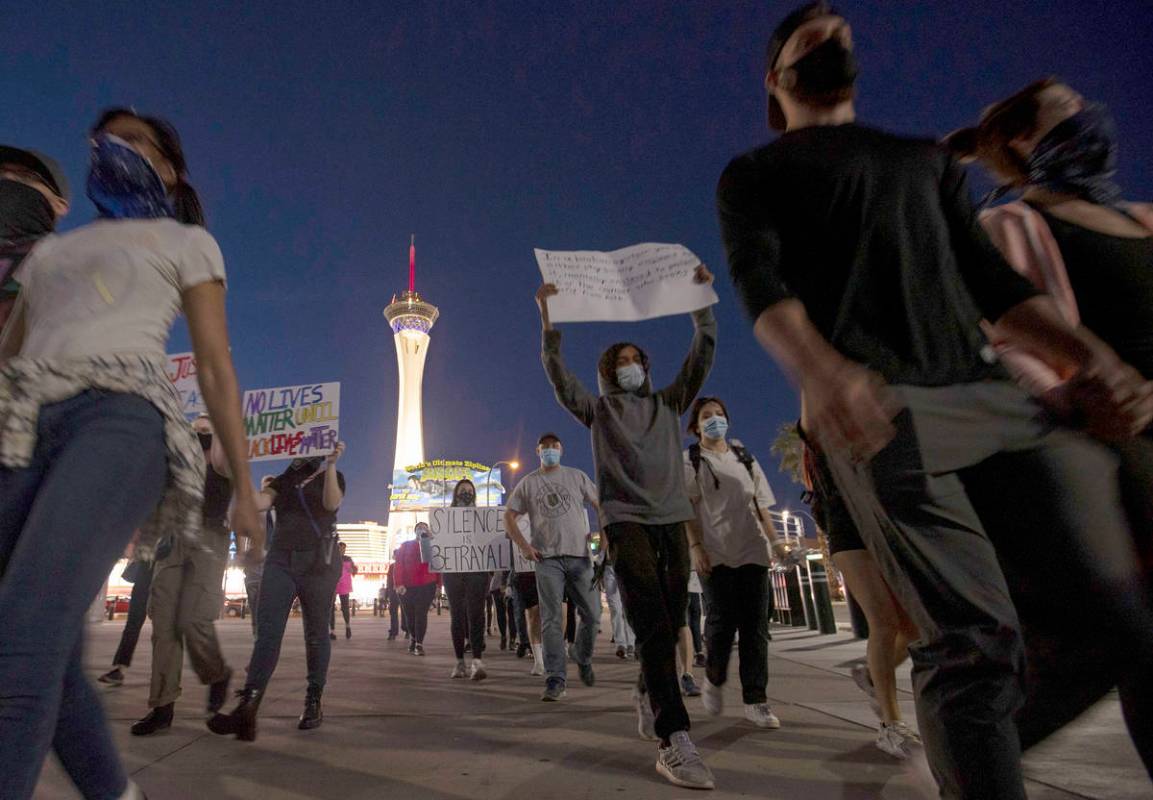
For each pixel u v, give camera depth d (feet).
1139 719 5.26
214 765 11.25
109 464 5.54
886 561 5.09
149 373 6.05
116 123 7.72
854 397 4.34
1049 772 9.39
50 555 5.11
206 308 6.66
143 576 19.88
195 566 13.99
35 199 8.64
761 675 14.12
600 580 16.39
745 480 14.87
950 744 4.58
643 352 13.89
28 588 5.01
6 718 4.75
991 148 8.01
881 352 5.07
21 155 8.98
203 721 14.87
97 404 5.81
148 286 6.40
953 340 5.19
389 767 11.10
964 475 5.34
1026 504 5.15
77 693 5.76
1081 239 7.02
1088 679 5.38
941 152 5.75
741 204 5.54
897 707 11.59
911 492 4.79
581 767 11.03
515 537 19.15
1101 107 7.52
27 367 5.72
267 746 12.60
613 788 9.90
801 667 23.36
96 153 7.05
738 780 10.21
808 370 4.56
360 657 30.91
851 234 5.30
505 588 36.40
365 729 14.08
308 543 14.62
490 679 22.70
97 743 5.87
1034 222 7.18
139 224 6.78
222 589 14.43
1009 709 4.55
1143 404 5.54
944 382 5.06
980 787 4.44
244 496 6.48
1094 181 7.39
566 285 12.51
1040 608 5.39
